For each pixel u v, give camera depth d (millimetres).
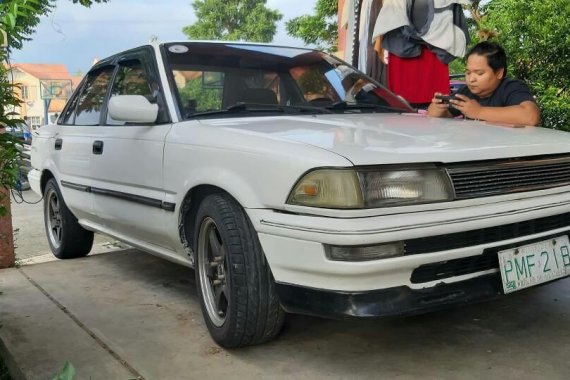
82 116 4648
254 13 35375
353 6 5445
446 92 5172
